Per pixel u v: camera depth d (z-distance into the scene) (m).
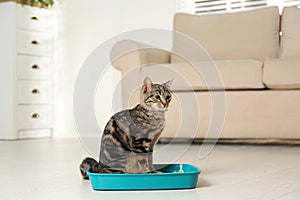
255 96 3.38
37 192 1.68
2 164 2.48
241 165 2.38
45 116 4.58
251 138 3.45
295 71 3.31
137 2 4.69
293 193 1.63
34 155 2.90
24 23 4.37
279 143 3.58
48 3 4.58
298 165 2.37
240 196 1.58
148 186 1.69
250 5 4.51
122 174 1.68
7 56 4.31
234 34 4.05
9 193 1.67
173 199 1.54
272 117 3.36
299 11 3.91
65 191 1.69
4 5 4.31
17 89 4.33
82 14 4.83
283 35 3.92
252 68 3.42
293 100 3.30
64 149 3.27
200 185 1.79
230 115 3.45
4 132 4.34
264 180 1.91
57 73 4.89
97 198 1.56
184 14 4.23
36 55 4.49
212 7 4.62
